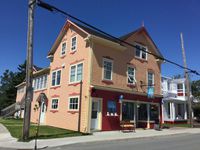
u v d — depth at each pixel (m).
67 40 26.98
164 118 37.25
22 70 64.50
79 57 24.39
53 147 14.12
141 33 28.19
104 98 23.06
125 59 25.80
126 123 23.61
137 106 26.22
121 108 24.41
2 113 47.78
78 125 22.64
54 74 28.64
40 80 32.59
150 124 27.38
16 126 24.22
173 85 41.94
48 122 27.88
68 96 25.05
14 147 13.88
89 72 22.50
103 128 22.61
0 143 15.11
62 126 25.02
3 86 80.88
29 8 16.88
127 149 13.42
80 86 23.44
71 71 25.36
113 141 17.23
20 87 45.84
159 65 29.94
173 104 37.75
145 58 28.22
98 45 23.59
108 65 24.05
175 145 15.30
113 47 24.73
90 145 15.13
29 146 14.16
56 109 26.78
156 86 28.95
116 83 24.41
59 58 28.00
